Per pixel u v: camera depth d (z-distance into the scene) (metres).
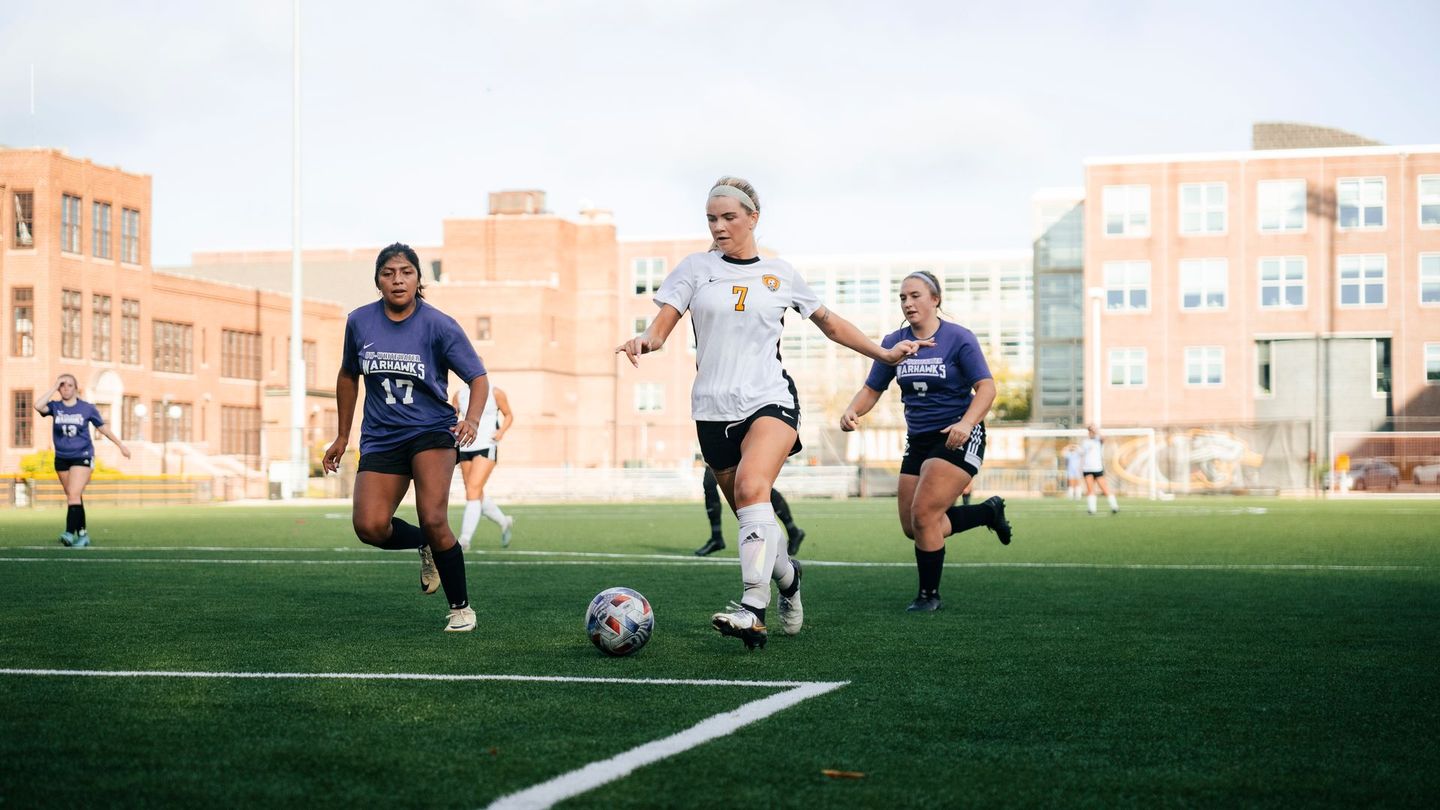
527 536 24.61
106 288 73.69
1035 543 21.42
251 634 9.05
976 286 98.00
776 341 8.60
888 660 7.84
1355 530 25.80
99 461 60.28
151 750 5.21
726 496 8.91
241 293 84.88
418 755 5.13
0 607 10.89
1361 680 7.16
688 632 9.24
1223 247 75.00
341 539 22.95
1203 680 7.13
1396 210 73.50
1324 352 74.00
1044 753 5.29
